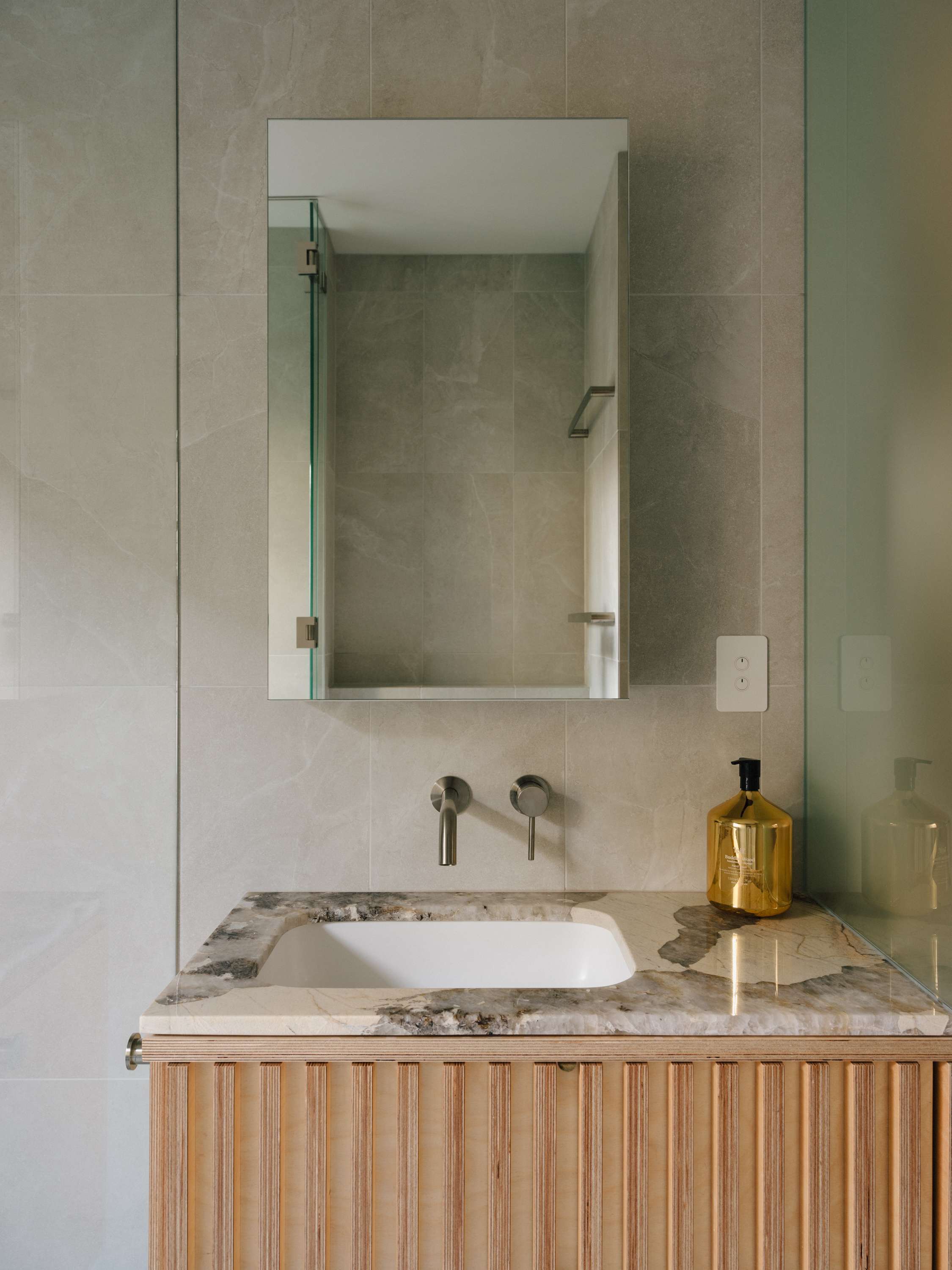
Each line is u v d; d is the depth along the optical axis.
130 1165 1.11
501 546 1.25
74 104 0.96
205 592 1.33
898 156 1.00
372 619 1.24
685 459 1.35
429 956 1.27
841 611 1.20
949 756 0.89
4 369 0.82
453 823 1.19
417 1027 0.89
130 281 1.11
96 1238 1.02
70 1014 0.97
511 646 1.25
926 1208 0.89
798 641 1.34
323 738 1.34
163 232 1.24
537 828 1.35
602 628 1.26
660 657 1.34
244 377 1.33
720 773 1.34
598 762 1.35
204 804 1.33
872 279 1.08
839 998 0.94
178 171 1.32
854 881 1.16
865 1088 0.89
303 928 1.25
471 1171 0.89
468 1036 0.89
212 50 1.32
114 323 1.07
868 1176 0.89
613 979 1.17
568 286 1.25
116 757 1.08
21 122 0.85
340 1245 0.89
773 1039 0.89
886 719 1.05
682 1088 0.89
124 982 1.10
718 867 1.23
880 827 1.07
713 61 1.34
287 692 1.24
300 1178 0.90
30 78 0.87
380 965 1.26
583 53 1.33
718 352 1.35
